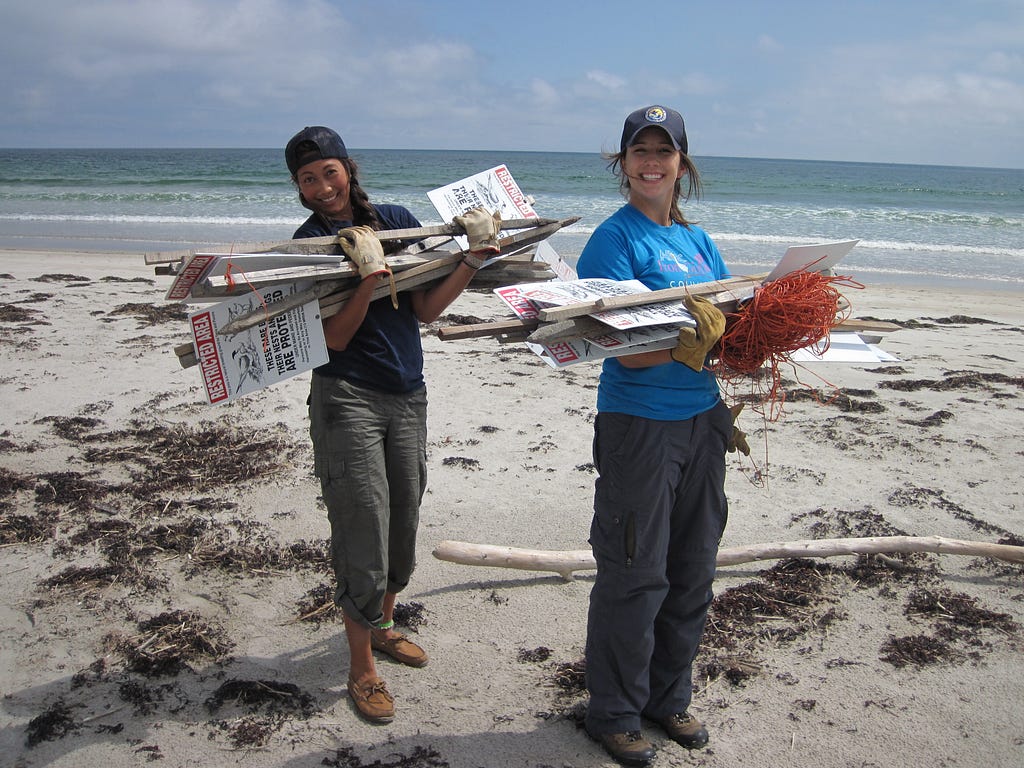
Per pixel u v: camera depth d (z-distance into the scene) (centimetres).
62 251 1573
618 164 279
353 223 287
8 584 367
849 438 575
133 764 264
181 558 393
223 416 589
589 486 486
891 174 10031
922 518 451
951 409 648
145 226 2091
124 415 586
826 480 501
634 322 230
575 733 283
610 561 256
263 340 254
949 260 1745
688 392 254
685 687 280
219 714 289
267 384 256
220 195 2933
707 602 275
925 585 383
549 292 241
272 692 298
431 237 287
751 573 393
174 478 480
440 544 372
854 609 364
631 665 262
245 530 420
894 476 509
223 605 356
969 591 379
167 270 248
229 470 494
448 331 260
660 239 264
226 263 238
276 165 6381
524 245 300
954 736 284
